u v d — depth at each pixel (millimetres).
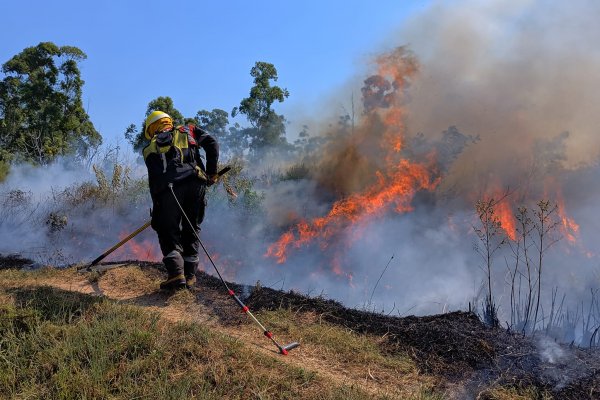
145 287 5766
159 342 4191
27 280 5914
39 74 20672
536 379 3949
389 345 4602
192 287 5719
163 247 5613
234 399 3635
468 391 3871
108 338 4242
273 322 4965
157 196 5535
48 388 3842
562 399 3713
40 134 20266
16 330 4457
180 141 5648
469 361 4242
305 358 4332
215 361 4004
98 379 3834
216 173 5836
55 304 4891
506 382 3934
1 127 19969
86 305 4867
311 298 5488
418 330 4715
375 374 4133
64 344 4195
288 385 3744
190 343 4168
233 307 5312
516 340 4613
